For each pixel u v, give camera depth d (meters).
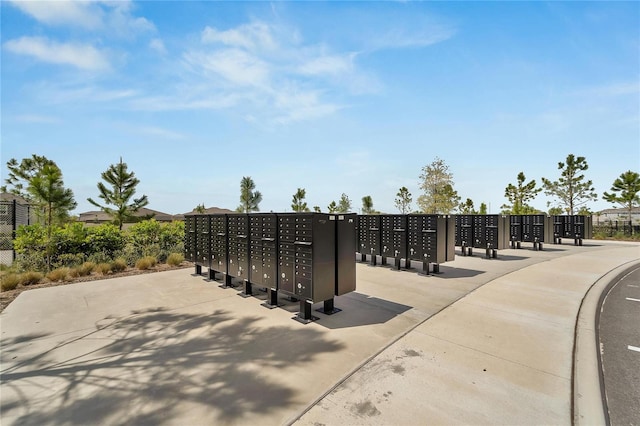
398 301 6.02
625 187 26.34
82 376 3.27
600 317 5.27
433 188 29.59
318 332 4.47
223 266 7.29
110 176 16.75
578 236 16.80
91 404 2.78
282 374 3.28
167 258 10.71
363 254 11.02
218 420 2.54
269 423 2.50
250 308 5.67
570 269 9.33
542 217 14.60
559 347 3.91
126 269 9.49
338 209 35.62
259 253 6.03
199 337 4.30
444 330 4.50
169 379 3.19
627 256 12.30
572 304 5.73
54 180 9.90
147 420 2.55
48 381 3.17
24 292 6.83
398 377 3.20
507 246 12.21
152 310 5.55
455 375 3.24
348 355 3.72
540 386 3.03
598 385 3.06
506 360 3.57
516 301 5.95
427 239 8.57
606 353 3.92
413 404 2.74
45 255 9.52
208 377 3.23
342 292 5.38
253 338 4.26
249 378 3.20
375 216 10.15
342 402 2.78
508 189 33.62
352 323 4.84
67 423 2.52
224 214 7.22
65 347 4.00
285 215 5.37
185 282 7.79
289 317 5.16
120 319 5.08
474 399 2.81
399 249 9.33
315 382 3.12
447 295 6.44
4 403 2.80
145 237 11.95
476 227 12.45
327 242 5.10
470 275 8.48
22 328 4.68
